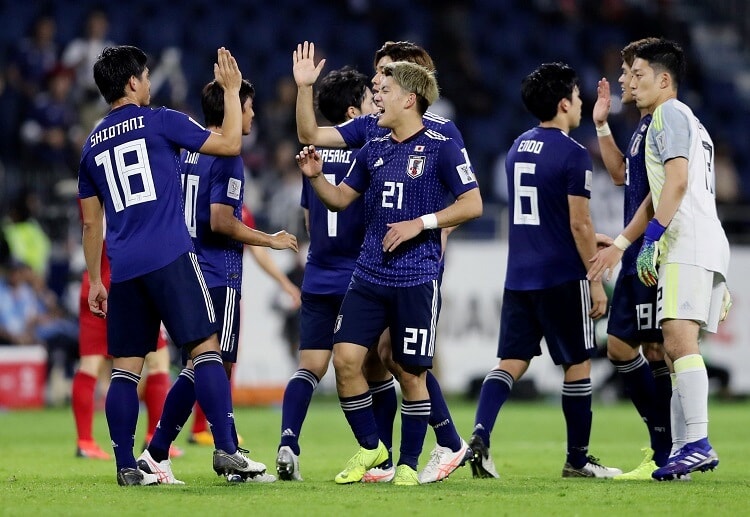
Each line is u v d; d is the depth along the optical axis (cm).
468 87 7288
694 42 8538
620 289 2480
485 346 5722
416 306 2169
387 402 2411
